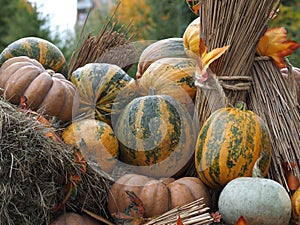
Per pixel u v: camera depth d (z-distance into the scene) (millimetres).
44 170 1381
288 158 1551
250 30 1557
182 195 1458
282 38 1644
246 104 1644
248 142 1439
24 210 1368
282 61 1652
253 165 1443
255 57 1658
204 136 1496
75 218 1432
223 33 1564
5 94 1622
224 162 1441
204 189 1506
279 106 1616
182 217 1378
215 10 1571
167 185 1505
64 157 1414
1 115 1381
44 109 1548
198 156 1502
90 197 1470
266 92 1631
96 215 1466
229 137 1446
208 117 1605
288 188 1518
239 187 1356
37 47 1865
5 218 1334
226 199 1362
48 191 1388
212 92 1587
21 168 1340
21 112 1458
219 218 1383
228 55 1567
